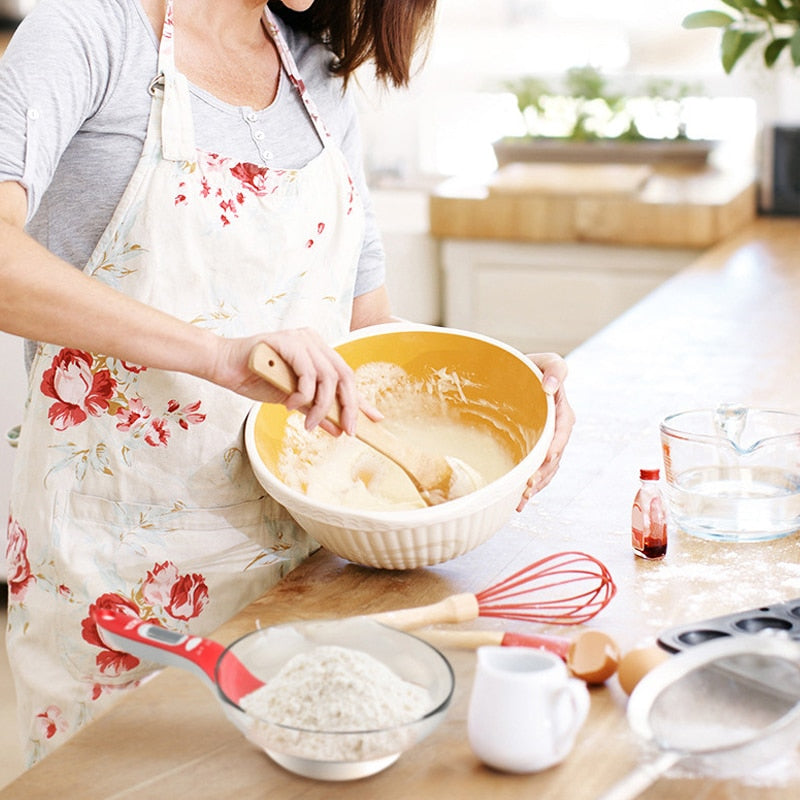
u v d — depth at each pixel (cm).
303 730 87
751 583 119
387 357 139
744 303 243
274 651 98
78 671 132
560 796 87
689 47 364
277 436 131
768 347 210
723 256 287
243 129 133
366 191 155
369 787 89
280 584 122
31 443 133
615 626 110
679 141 346
